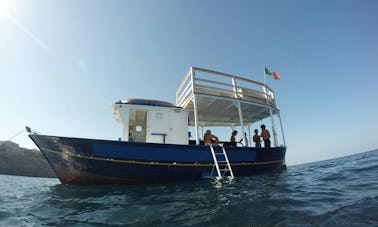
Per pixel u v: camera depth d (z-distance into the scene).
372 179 6.69
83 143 7.59
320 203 4.16
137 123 11.14
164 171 8.09
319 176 8.86
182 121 9.99
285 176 9.52
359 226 2.81
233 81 11.24
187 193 5.98
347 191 5.23
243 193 5.57
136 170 7.83
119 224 3.50
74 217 4.03
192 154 8.55
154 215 3.89
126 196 5.89
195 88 10.05
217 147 9.08
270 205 4.14
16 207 4.95
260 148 10.25
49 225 3.63
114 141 7.72
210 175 8.65
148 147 8.02
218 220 3.41
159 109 9.73
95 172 7.68
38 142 7.88
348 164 13.74
